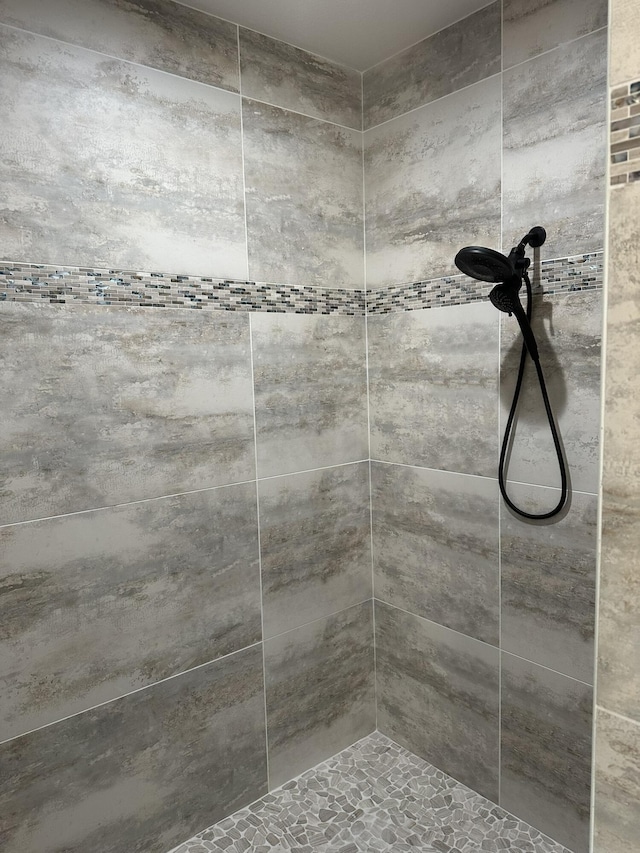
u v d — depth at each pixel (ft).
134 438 5.66
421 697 7.32
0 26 4.73
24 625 5.16
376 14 5.96
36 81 4.93
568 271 5.43
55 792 5.40
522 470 5.98
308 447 6.98
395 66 6.79
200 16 5.83
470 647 6.68
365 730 7.87
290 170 6.61
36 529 5.17
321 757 7.39
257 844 6.14
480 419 6.33
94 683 5.56
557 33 5.32
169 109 5.68
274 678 6.86
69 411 5.28
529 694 6.16
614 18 1.99
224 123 6.06
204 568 6.21
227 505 6.33
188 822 6.25
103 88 5.27
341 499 7.36
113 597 5.62
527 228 5.72
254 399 6.48
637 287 2.00
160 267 5.72
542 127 5.51
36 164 4.97
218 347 6.16
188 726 6.20
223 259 6.14
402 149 6.81
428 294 6.70
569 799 5.91
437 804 6.62
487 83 5.90
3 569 5.03
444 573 6.88
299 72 6.61
